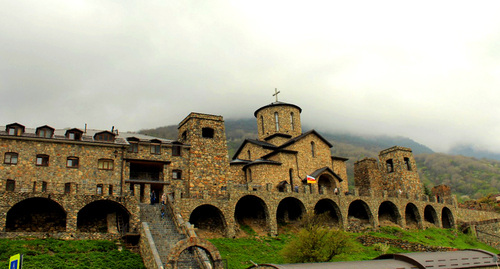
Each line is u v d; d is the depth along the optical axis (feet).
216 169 183.83
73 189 152.56
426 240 192.85
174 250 103.91
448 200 248.73
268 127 233.14
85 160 157.79
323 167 219.41
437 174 649.20
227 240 151.74
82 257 113.39
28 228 135.44
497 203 318.04
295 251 132.98
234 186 172.14
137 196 138.62
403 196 228.02
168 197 151.33
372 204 201.87
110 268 109.70
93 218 142.61
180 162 179.63
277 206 173.27
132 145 172.86
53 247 116.57
